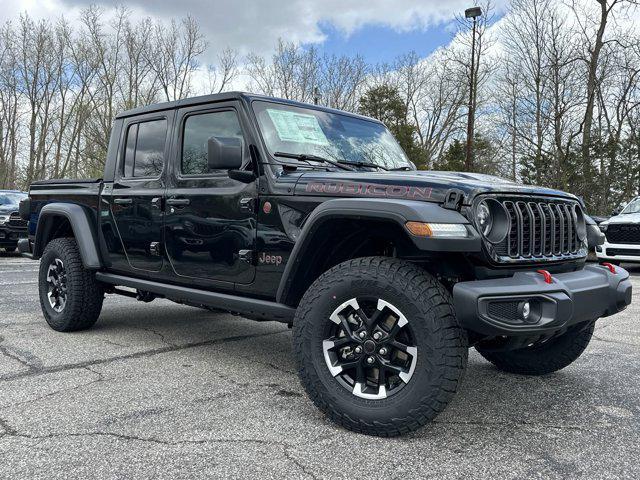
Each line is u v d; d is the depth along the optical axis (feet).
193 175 12.53
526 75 78.38
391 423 8.64
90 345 14.79
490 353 13.04
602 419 9.96
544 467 7.95
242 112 11.57
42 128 126.21
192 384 11.59
